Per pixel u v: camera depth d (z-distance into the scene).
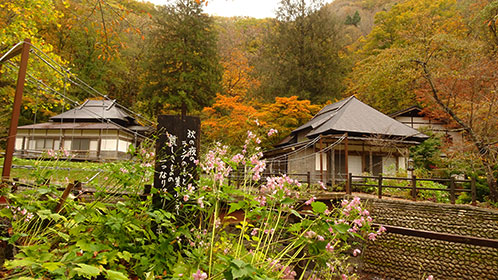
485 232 7.79
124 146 19.14
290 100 19.62
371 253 7.63
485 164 9.59
